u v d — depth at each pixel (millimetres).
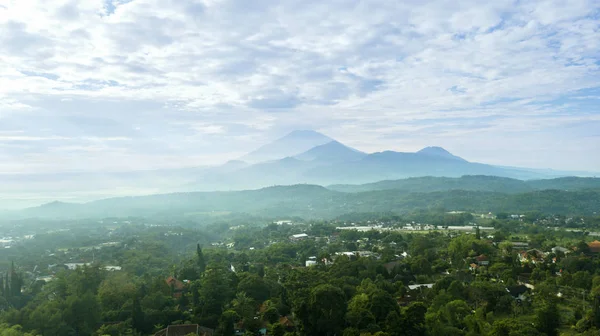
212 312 120125
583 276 137125
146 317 120375
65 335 110312
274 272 174625
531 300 124250
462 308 105562
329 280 133500
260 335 107375
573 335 96875
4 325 105625
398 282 141125
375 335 85000
